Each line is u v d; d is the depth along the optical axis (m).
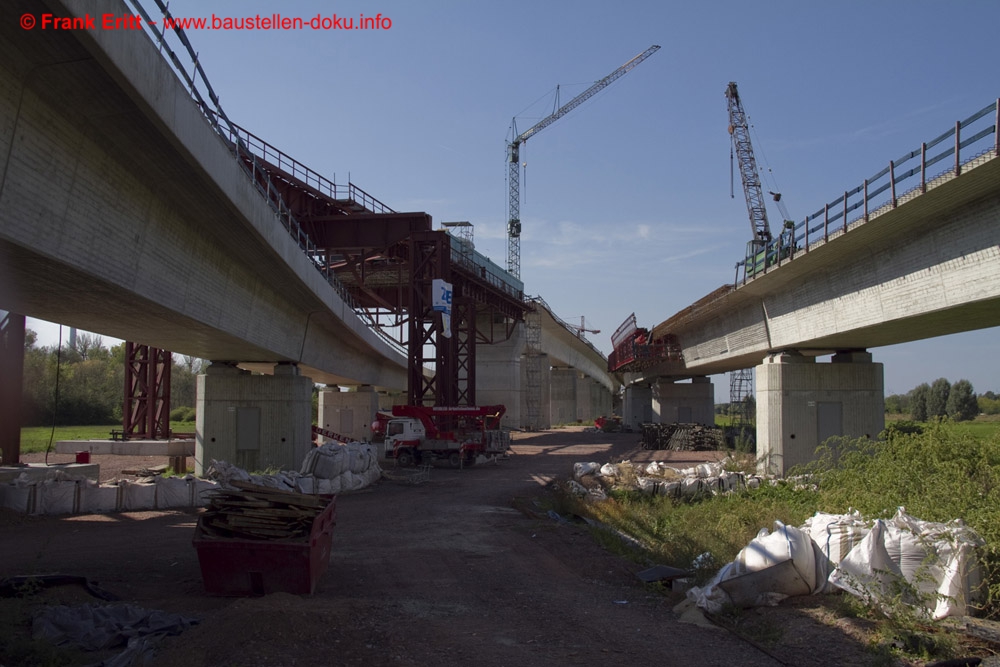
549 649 9.29
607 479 29.72
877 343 31.56
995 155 16.59
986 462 14.48
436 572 14.71
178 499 23.20
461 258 54.44
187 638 8.93
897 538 10.80
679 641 9.65
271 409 32.81
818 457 32.06
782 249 30.80
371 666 8.34
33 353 86.88
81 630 9.45
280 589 12.15
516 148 142.00
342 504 26.05
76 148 12.77
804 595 10.98
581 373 123.69
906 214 21.08
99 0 10.25
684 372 65.81
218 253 21.70
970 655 8.49
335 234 41.09
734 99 81.06
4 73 10.43
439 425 42.62
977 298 19.22
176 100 13.49
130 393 48.09
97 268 14.23
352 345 47.09
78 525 20.00
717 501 23.67
